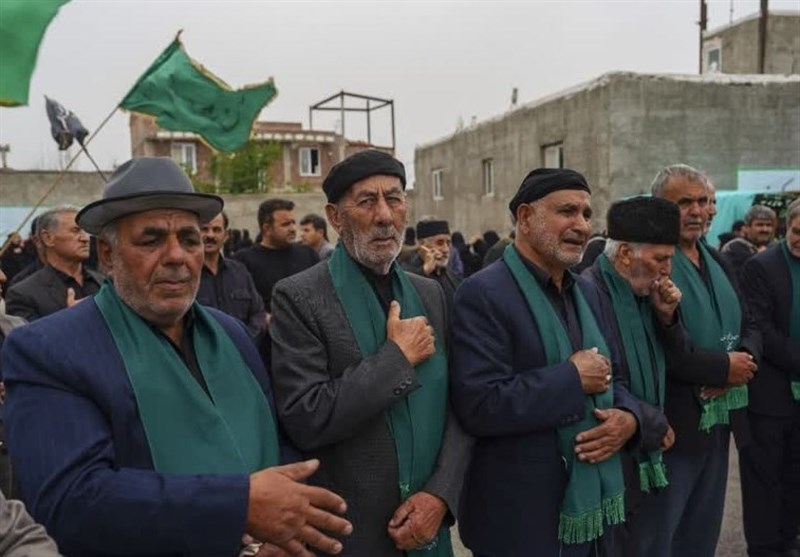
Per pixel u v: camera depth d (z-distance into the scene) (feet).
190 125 18.25
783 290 10.79
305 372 6.72
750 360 9.13
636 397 8.40
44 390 5.07
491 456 7.51
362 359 6.86
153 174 5.44
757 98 44.65
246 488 4.96
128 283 5.46
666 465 9.05
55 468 4.82
